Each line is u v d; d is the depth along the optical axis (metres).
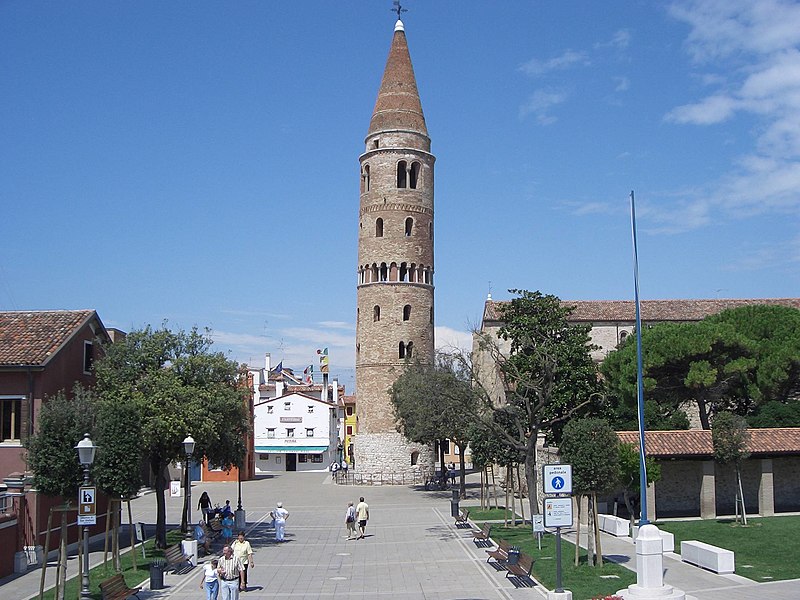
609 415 57.28
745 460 53.38
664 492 53.91
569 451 35.06
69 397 44.22
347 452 154.62
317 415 123.31
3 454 40.81
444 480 85.31
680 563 36.47
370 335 94.81
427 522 55.91
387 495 78.56
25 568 38.03
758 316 71.56
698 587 30.97
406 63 98.69
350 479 93.94
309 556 42.56
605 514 48.47
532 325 56.62
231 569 28.91
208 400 44.44
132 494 35.47
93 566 39.38
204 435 44.09
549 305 57.34
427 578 35.41
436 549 43.78
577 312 90.44
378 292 94.81
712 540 41.88
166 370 44.38
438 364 74.19
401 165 96.94
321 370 148.00
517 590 31.92
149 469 50.53
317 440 122.94
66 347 44.00
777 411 61.16
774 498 54.88
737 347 66.62
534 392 53.00
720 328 66.62
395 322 94.19
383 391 93.50
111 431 34.62
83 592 29.45
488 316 90.81
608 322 90.00
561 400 54.78
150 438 42.22
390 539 48.12
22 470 40.66
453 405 60.41
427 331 96.00
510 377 53.84
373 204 96.00
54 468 31.77
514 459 51.66
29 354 41.66
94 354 47.88
